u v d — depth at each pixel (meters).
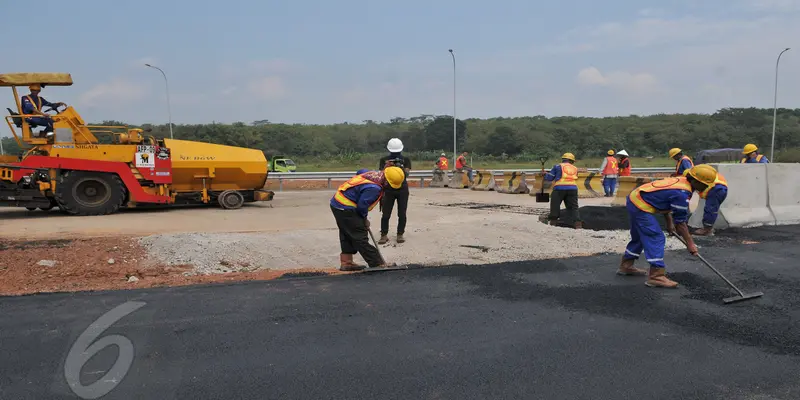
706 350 3.90
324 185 23.67
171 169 12.12
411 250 7.36
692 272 6.07
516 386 3.33
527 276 5.92
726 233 8.51
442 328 4.32
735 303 4.97
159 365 3.60
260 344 3.96
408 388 3.30
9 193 10.70
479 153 55.38
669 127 62.28
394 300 5.03
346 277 5.86
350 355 3.78
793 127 59.47
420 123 69.56
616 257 6.88
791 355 3.82
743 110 66.56
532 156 50.91
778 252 7.07
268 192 13.57
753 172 9.27
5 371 3.49
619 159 16.95
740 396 3.21
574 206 9.05
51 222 10.05
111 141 12.34
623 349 3.91
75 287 5.49
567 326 4.38
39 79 11.27
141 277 6.07
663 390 3.29
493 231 8.50
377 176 6.00
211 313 4.62
